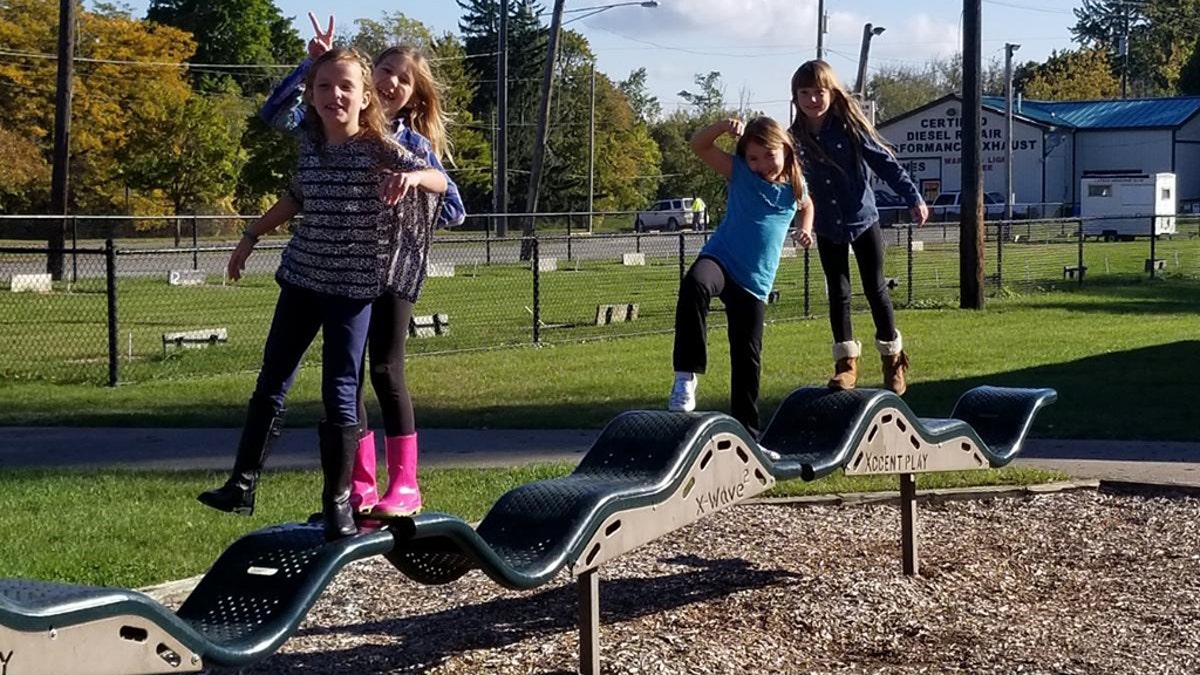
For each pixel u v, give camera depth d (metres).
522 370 17.14
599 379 16.16
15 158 51.22
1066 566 7.94
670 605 7.09
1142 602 7.18
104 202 57.88
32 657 3.66
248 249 4.98
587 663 5.94
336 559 4.66
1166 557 8.13
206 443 12.00
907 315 24.55
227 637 4.34
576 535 5.44
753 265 6.37
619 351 19.28
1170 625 6.77
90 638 3.83
